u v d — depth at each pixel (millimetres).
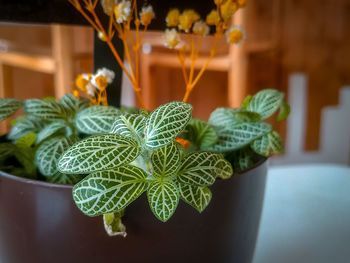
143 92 1204
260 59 1489
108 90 307
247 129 265
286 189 450
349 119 1525
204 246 221
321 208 413
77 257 212
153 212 185
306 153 1477
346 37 1575
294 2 1480
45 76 1470
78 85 277
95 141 183
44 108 261
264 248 348
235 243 238
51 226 208
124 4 264
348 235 370
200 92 1514
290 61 1531
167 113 186
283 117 300
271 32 1463
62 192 200
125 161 179
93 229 203
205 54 1132
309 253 343
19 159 263
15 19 297
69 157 177
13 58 1114
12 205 214
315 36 1544
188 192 199
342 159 1485
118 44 304
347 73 1590
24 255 225
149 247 209
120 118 209
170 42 281
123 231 194
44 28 1447
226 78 1484
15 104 254
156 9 305
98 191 181
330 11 1542
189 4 310
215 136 262
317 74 1562
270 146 264
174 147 195
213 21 286
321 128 1523
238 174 219
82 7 302
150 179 194
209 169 205
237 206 227
